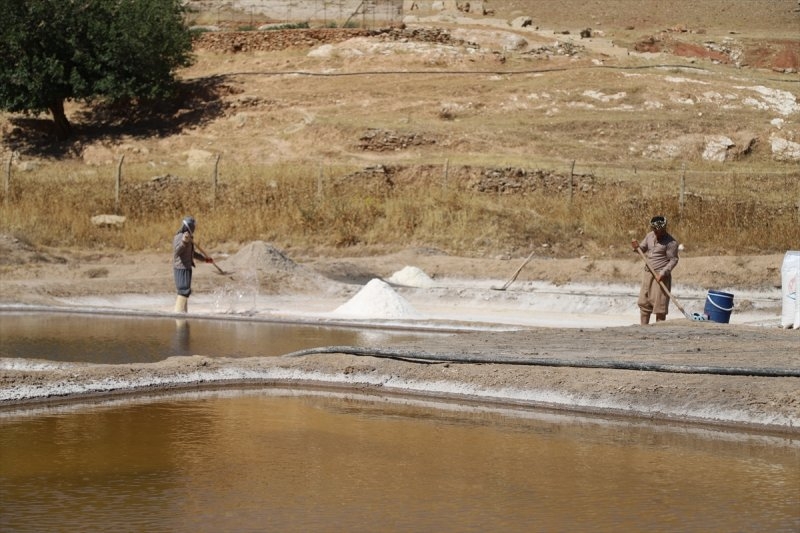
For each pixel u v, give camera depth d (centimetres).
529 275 2498
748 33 6494
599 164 4031
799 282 1509
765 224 2922
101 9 4581
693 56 5997
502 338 1364
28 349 1375
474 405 1048
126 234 2939
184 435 890
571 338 1351
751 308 2109
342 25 6366
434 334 1644
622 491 732
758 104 4731
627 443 887
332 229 3009
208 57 5591
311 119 4591
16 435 881
